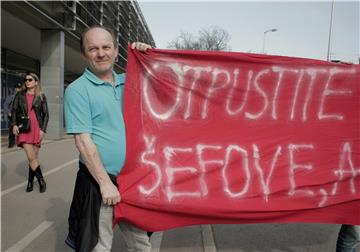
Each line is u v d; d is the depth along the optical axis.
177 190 3.31
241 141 3.63
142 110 3.28
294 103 3.80
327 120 3.85
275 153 3.70
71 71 33.00
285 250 4.47
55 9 15.49
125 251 4.38
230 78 3.65
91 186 2.83
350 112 3.88
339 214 3.77
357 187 3.81
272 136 3.72
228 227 5.27
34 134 6.75
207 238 4.80
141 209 3.09
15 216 5.52
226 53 3.60
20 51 21.05
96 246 2.84
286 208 3.63
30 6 12.88
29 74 6.79
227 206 3.46
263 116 3.72
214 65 3.59
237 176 3.56
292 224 5.41
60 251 4.35
